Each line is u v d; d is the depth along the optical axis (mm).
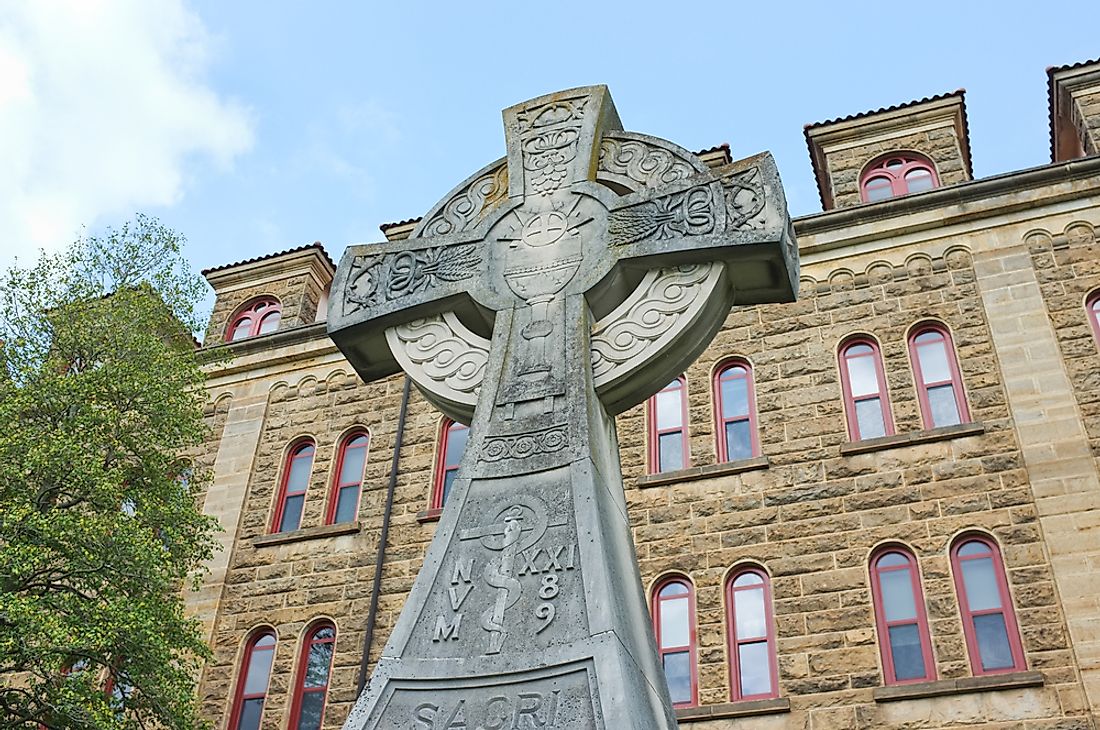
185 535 16469
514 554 5562
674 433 18391
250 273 25750
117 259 18531
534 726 4828
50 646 13000
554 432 6121
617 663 4930
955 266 18719
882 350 18094
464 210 7859
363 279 7609
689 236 6852
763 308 19250
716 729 14867
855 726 14391
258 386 22938
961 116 21609
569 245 7168
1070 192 18781
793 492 16875
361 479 20656
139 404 16875
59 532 14070
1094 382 16500
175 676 14336
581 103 8039
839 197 20828
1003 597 14977
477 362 6902
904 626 15188
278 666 18484
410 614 5414
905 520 16031
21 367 16297
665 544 17016
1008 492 15781
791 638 15461
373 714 5039
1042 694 13875
